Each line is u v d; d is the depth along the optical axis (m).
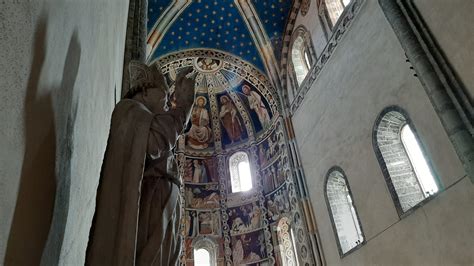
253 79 19.64
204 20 18.77
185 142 21.02
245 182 20.20
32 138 1.28
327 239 13.34
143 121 1.96
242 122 21.12
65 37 1.75
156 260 1.84
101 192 1.73
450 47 8.16
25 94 1.20
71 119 2.01
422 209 8.78
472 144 7.38
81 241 2.68
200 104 21.62
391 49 10.28
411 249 9.05
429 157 8.74
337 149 12.93
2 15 0.98
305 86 15.95
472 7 7.70
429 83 8.29
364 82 11.55
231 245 18.30
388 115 10.42
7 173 1.04
